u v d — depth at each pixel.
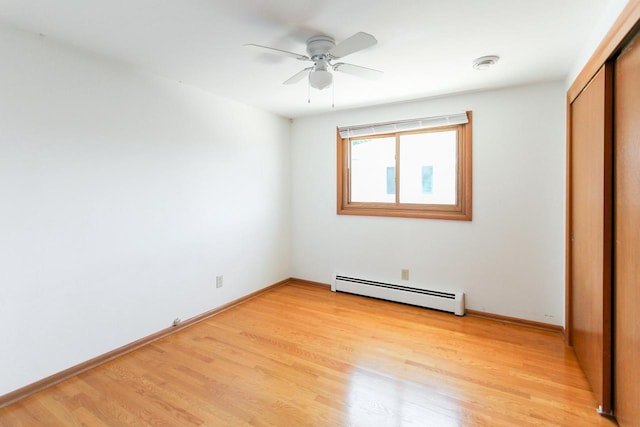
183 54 2.29
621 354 1.65
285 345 2.62
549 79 2.79
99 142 2.32
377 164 3.83
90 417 1.80
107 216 2.38
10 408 1.87
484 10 1.74
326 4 1.68
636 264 1.47
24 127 1.96
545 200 2.90
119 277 2.47
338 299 3.72
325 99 3.40
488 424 1.73
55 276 2.12
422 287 3.50
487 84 2.91
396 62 2.42
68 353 2.19
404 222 3.58
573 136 2.49
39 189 2.03
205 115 3.12
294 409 1.86
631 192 1.51
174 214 2.86
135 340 2.58
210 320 3.13
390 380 2.14
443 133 3.42
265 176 3.90
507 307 3.09
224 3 1.67
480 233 3.18
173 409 1.86
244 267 3.64
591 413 1.81
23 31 1.94
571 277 2.56
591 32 1.96
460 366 2.30
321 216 4.12
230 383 2.11
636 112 1.45
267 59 2.37
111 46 2.17
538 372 2.22
